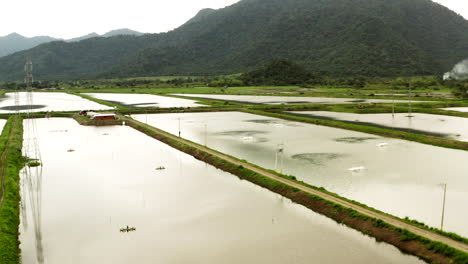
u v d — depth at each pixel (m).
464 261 49.25
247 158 107.12
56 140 139.75
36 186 86.31
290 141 131.25
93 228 64.88
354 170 94.44
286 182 83.00
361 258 54.06
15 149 117.31
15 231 62.81
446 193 77.44
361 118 185.12
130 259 55.12
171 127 164.38
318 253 55.62
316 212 70.25
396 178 87.69
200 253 56.47
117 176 93.56
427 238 55.53
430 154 111.31
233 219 67.75
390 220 62.28
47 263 54.12
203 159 108.31
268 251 56.47
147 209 72.69
